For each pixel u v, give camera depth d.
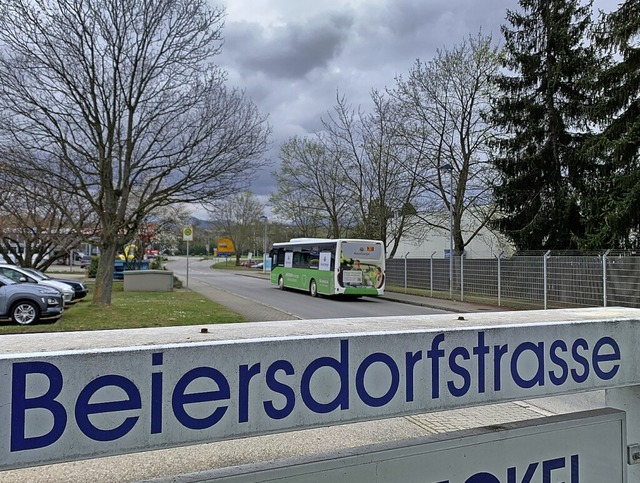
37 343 1.72
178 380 1.55
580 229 22.19
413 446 1.88
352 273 22.64
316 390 1.73
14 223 23.45
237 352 1.62
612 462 2.30
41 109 13.43
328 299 23.48
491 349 2.05
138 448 1.50
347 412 1.78
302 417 1.70
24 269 19.06
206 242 102.62
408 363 1.89
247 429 1.63
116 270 33.28
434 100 25.69
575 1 22.19
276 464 1.71
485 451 2.01
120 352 1.49
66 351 1.46
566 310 3.06
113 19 13.90
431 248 41.28
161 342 1.73
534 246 22.95
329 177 33.16
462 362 1.99
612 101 18.34
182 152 14.98
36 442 1.40
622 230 17.20
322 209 34.44
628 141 17.16
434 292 24.19
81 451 1.44
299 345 1.71
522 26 23.69
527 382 2.11
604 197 19.08
